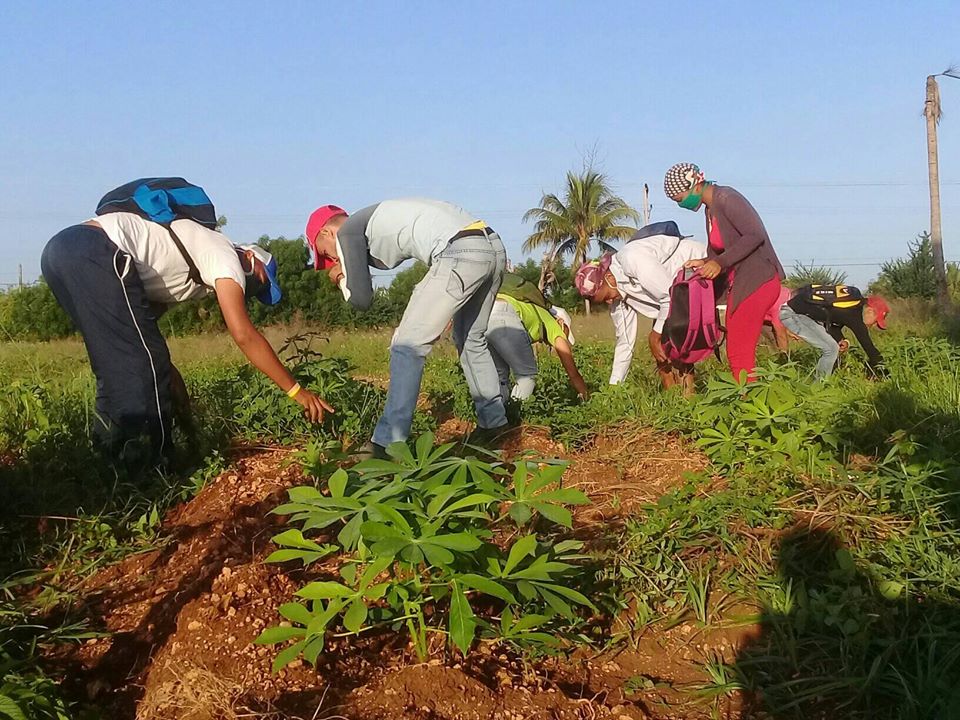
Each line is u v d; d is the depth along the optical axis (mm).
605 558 3295
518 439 5156
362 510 2574
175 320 23875
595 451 4961
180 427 4688
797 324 7078
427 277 4281
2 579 3480
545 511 2643
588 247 46688
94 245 4027
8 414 4941
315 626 2533
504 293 6098
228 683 2514
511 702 2535
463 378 6656
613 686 2729
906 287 25156
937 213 25438
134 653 2912
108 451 4188
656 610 3064
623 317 6641
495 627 2779
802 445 3930
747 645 2881
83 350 13344
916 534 3250
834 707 2559
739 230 5543
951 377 5848
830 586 2998
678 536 3385
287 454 4707
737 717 2578
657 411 5316
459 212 4426
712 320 5852
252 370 5715
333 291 29656
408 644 2770
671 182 5746
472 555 2680
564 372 7102
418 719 2412
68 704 2490
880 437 4406
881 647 2738
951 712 2336
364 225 4414
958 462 3799
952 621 2781
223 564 3182
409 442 4406
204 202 4379
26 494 4039
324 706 2457
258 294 4523
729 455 3965
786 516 3439
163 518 3998
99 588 3398
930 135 25609
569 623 2930
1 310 22719
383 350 13953
